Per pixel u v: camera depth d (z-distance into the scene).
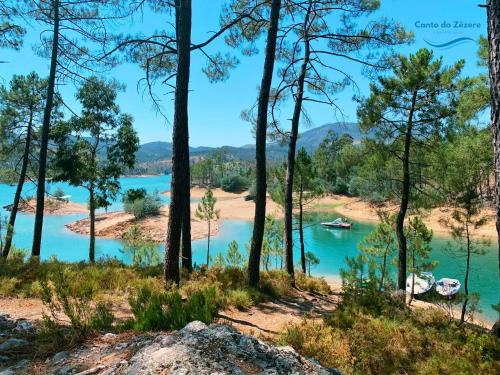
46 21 13.55
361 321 7.42
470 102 11.63
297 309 9.62
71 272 9.34
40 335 3.84
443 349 6.60
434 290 16.44
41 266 10.23
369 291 10.02
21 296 7.62
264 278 12.30
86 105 19.05
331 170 63.38
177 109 9.10
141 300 4.85
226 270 11.66
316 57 13.02
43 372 3.01
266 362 3.08
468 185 12.11
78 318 4.05
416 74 12.76
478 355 6.52
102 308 4.61
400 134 14.23
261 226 10.70
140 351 3.13
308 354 5.31
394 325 7.27
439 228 35.09
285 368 3.04
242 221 51.25
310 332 6.19
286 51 14.95
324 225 43.25
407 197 14.27
